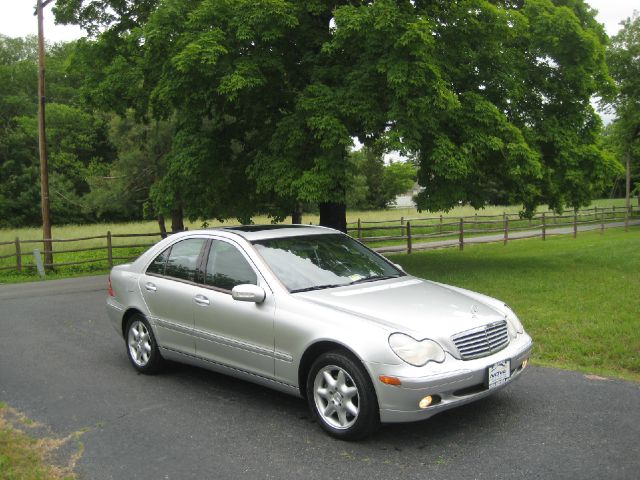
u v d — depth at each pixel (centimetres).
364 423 418
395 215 4216
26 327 905
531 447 411
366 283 524
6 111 5141
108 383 595
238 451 421
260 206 1509
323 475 379
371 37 1077
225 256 547
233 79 1074
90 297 1208
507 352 453
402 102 1103
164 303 582
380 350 408
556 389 536
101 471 392
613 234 2512
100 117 4612
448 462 392
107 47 1694
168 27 1199
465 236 2723
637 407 486
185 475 384
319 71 1200
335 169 1145
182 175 1334
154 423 480
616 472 370
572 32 1267
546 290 1034
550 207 1430
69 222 4831
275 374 482
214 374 623
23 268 1786
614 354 638
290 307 471
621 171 1366
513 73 1292
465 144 1149
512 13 1218
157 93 1322
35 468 396
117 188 2917
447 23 1219
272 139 1238
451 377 407
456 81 1250
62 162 4784
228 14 1152
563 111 1395
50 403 536
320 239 581
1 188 4634
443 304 472
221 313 521
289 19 1122
